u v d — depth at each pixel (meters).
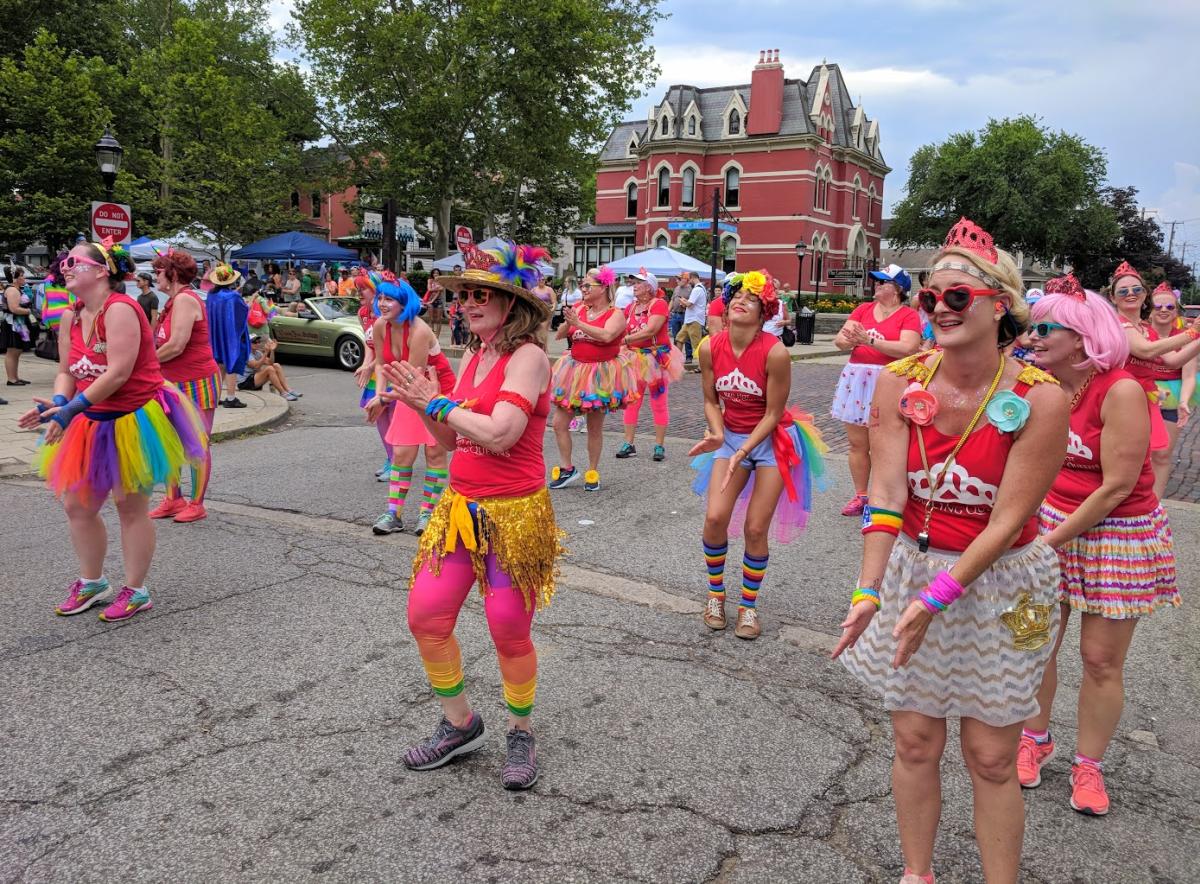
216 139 27.86
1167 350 5.08
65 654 3.95
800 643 4.29
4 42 33.31
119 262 4.16
